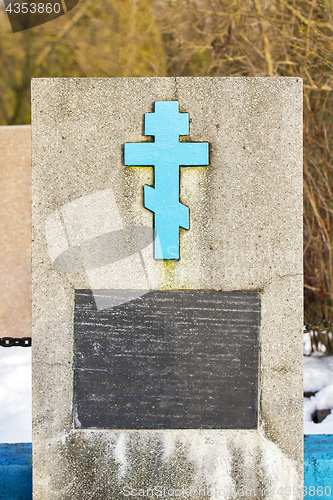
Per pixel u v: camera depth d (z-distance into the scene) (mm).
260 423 2004
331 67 4344
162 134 1995
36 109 1991
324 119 4457
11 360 4387
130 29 5875
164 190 2000
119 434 1993
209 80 1989
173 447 1995
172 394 1999
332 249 4477
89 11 6367
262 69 4895
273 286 2008
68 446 1995
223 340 2006
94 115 1999
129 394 1999
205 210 2004
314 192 4480
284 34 4672
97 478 1997
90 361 2000
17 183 4520
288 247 2006
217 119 1997
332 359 4258
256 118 1994
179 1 5547
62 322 2004
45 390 2002
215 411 2000
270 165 2000
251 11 4902
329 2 4426
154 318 2006
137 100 1998
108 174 2004
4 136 4516
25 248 4520
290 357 2010
